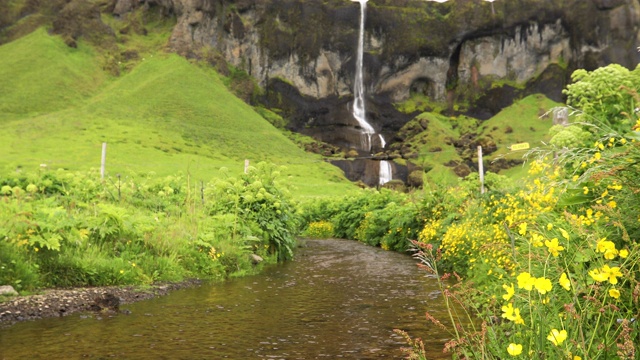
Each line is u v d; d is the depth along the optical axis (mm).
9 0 138750
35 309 7664
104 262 9961
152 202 17078
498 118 122438
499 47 133500
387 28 131875
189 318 7719
